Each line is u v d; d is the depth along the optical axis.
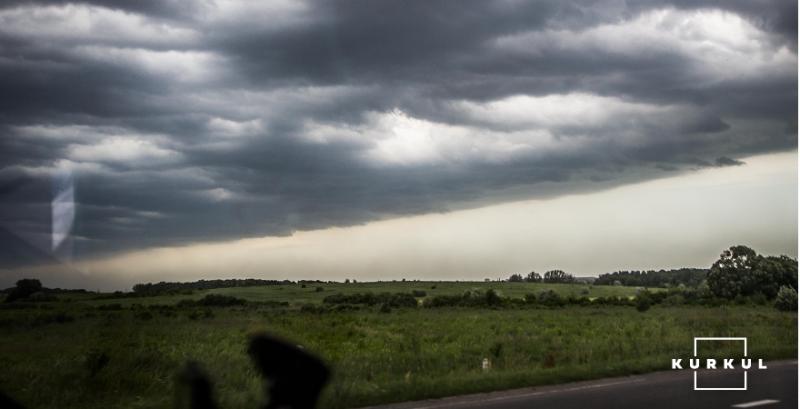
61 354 22.91
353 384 15.18
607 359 23.14
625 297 102.56
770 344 28.94
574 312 72.00
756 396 14.88
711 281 91.88
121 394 16.19
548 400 14.36
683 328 39.81
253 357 1.25
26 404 14.56
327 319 56.84
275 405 1.22
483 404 13.88
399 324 52.47
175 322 47.75
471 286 138.12
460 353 26.77
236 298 88.12
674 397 14.74
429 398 14.78
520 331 43.19
